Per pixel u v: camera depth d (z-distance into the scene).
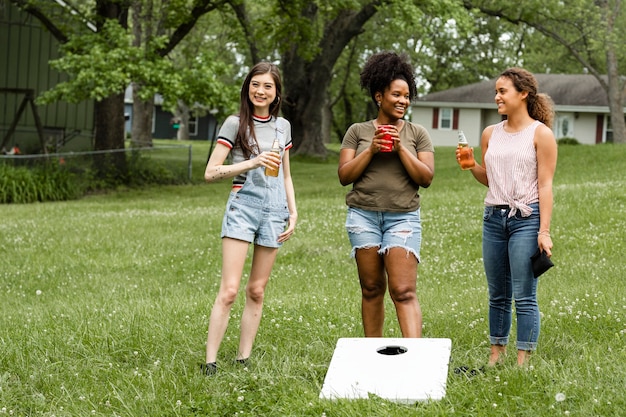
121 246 14.13
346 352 5.19
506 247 5.89
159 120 64.31
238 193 6.05
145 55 24.25
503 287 5.96
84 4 32.81
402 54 6.16
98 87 22.94
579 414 4.54
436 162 32.44
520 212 5.73
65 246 14.25
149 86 23.59
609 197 15.84
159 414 5.03
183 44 43.00
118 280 11.82
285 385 5.41
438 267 11.55
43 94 24.38
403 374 4.96
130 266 12.80
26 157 25.92
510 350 6.30
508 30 51.31
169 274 12.22
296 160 36.47
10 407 5.30
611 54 38.81
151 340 6.78
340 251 12.90
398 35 45.41
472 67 54.06
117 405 5.26
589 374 5.11
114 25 23.97
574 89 47.50
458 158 6.05
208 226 15.79
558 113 47.28
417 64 49.69
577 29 35.56
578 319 7.06
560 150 28.44
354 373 5.03
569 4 33.31
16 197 24.06
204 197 24.00
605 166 24.42
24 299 10.67
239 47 29.59
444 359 5.04
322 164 35.47
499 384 5.05
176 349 6.53
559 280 9.80
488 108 48.81
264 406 4.99
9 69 32.22
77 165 27.03
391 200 6.04
